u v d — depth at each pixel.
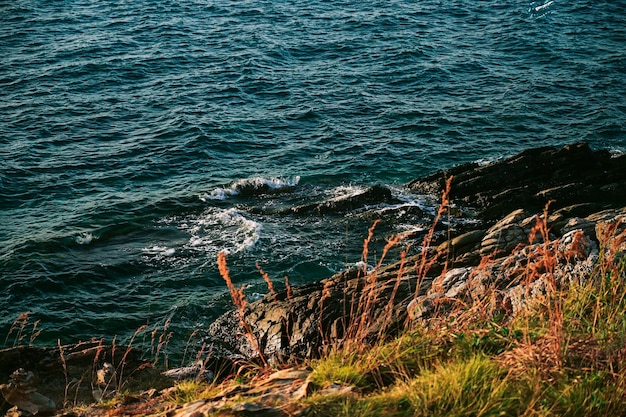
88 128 37.72
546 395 5.77
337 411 5.64
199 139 36.12
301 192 31.27
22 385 8.82
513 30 53.69
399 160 34.34
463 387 5.72
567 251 9.16
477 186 30.41
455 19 56.53
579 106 40.88
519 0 60.62
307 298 18.06
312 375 6.46
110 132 37.31
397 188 31.44
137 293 23.20
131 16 56.25
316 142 36.31
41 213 29.19
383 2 60.47
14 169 32.75
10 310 22.28
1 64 46.59
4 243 26.42
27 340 20.73
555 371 6.07
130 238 27.02
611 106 40.69
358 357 6.86
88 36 51.88
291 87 43.34
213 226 27.75
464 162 34.28
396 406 5.66
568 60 48.06
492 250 17.27
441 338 7.10
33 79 44.25
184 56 48.16
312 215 28.56
